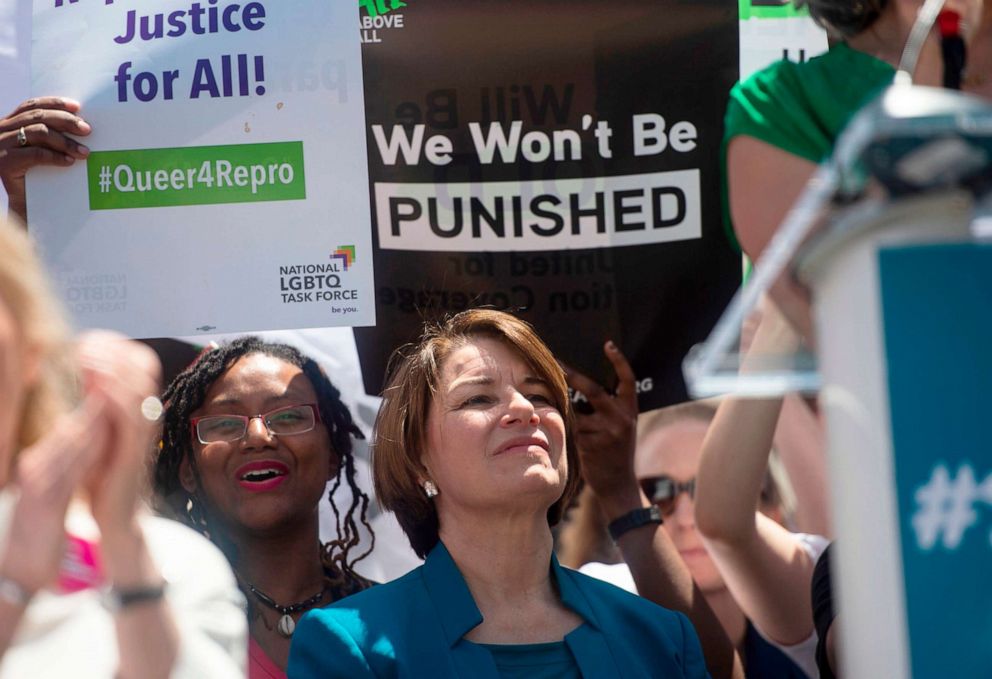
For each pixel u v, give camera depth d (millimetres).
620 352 3541
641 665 2756
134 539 1585
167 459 3471
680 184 3508
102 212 3502
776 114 3113
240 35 3490
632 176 3504
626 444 3553
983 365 1203
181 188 3498
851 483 1227
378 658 2631
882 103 1167
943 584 1210
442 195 3523
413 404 2953
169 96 3496
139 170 3498
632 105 3494
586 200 3512
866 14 2949
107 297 3496
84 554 1688
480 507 2812
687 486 3629
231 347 3545
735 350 1322
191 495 3473
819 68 3078
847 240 1217
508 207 3518
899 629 1213
